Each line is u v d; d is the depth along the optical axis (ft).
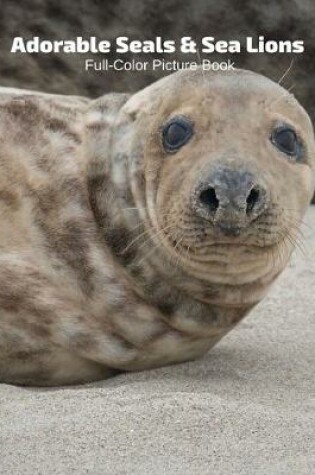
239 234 22.57
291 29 49.75
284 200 23.53
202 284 25.21
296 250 40.63
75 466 19.60
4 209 25.85
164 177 24.20
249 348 29.17
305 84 50.31
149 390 24.40
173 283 25.35
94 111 26.73
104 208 25.63
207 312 25.91
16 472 19.35
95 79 51.29
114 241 25.52
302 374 26.78
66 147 26.30
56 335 25.79
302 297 34.73
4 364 26.21
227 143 23.52
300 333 30.83
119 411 22.09
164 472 19.39
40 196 25.95
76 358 26.12
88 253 25.71
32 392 24.64
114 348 26.07
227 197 22.04
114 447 20.45
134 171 25.27
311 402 24.00
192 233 23.08
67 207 25.89
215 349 28.84
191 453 20.27
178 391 24.49
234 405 22.61
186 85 24.95
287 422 21.89
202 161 23.25
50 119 26.68
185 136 24.32
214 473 19.38
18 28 50.88
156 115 25.07
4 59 51.42
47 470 19.43
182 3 49.83
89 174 25.93
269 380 26.08
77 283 25.79
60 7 50.39
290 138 24.56
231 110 24.23
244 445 20.70
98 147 26.03
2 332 25.68
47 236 25.84
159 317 25.84
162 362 26.86
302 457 20.18
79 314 25.84
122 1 50.01
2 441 20.62
